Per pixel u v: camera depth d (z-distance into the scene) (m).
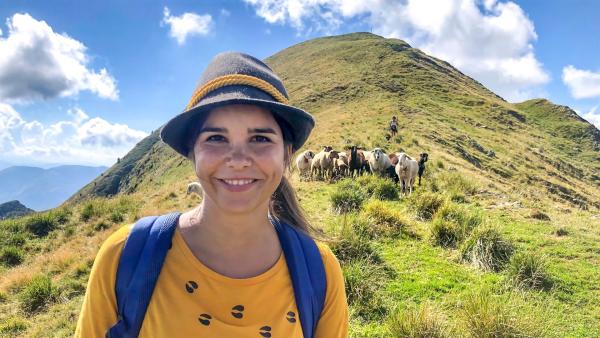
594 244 9.23
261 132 1.52
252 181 1.52
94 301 1.54
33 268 11.29
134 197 18.69
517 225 10.66
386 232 9.27
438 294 6.71
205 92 1.53
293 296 1.65
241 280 1.53
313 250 1.76
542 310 5.97
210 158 1.50
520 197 16.47
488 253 7.86
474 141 39.75
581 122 79.06
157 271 1.50
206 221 1.58
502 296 6.37
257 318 1.54
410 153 26.27
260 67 1.59
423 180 18.77
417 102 56.03
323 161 17.62
